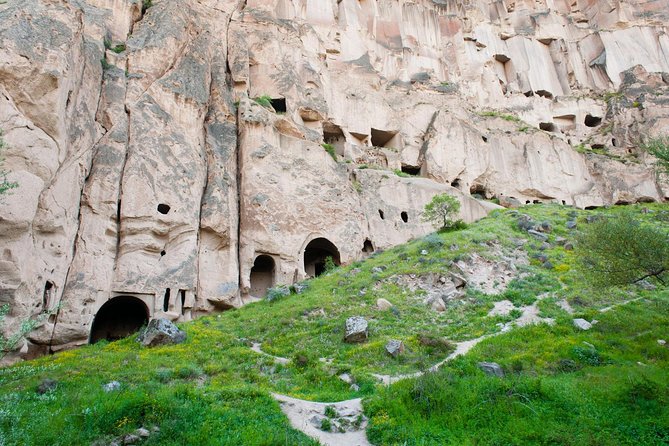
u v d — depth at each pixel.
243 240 28.38
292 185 31.23
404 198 37.12
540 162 49.22
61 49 19.98
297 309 22.30
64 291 20.34
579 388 13.04
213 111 31.61
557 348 16.23
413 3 58.72
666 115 53.59
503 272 25.75
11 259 17.02
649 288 23.91
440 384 12.86
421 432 11.30
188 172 26.52
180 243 24.95
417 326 19.97
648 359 16.02
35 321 10.88
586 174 50.59
